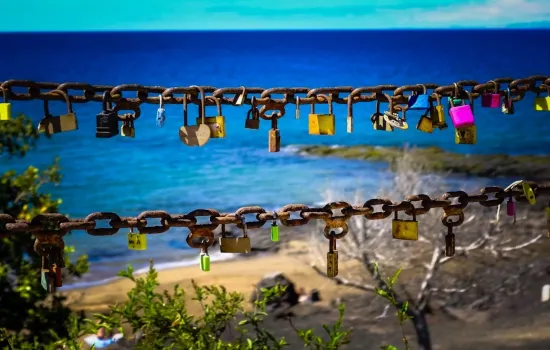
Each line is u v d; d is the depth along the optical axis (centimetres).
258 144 5006
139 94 377
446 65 13512
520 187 445
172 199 3953
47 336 1273
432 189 2070
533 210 2394
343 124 5725
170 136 5084
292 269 2288
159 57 15762
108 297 2225
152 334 563
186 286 2267
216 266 2467
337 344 527
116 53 17050
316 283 2111
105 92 365
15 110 5497
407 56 15675
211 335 561
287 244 2555
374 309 1866
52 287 362
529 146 5009
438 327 1816
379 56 16025
